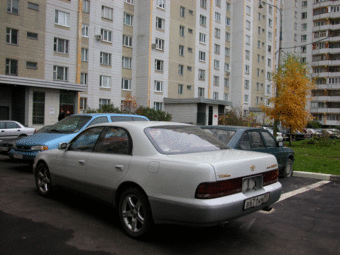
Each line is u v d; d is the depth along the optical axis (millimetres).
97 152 4609
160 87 36438
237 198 3514
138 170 3836
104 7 32219
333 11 64375
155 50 35531
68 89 26047
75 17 28609
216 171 3373
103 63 32344
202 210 3236
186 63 39719
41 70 26375
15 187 6496
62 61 27766
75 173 4859
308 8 66625
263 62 53219
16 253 3375
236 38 48281
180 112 36625
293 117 18453
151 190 3650
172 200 3445
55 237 3869
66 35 28000
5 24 24078
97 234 4027
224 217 3346
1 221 4371
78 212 4949
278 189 4191
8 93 24938
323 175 8680
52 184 5477
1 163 9938
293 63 19203
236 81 48375
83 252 3465
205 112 36906
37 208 5066
